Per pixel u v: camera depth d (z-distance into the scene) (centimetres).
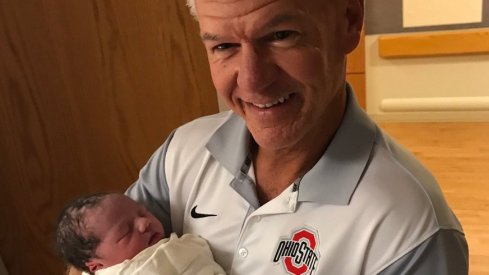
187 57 167
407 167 89
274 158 94
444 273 83
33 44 165
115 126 176
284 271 90
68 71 168
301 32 75
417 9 342
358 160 89
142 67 169
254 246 94
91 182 184
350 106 93
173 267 99
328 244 88
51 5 161
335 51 82
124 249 109
